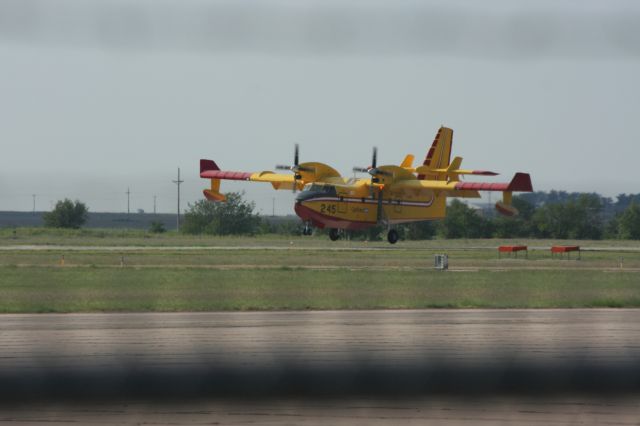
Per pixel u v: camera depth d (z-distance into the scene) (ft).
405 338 292.81
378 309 375.25
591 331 310.45
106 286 466.29
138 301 397.39
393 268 621.72
